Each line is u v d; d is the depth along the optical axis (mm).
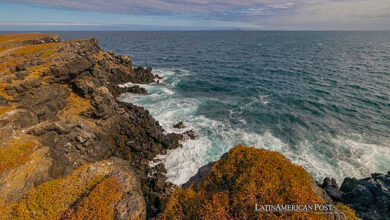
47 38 56344
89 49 49406
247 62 85562
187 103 42406
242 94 47812
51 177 14453
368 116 34969
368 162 24031
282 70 69625
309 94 45969
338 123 33031
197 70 71438
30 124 21625
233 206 10562
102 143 26703
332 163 24125
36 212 10828
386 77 56812
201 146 28250
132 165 25641
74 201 11609
